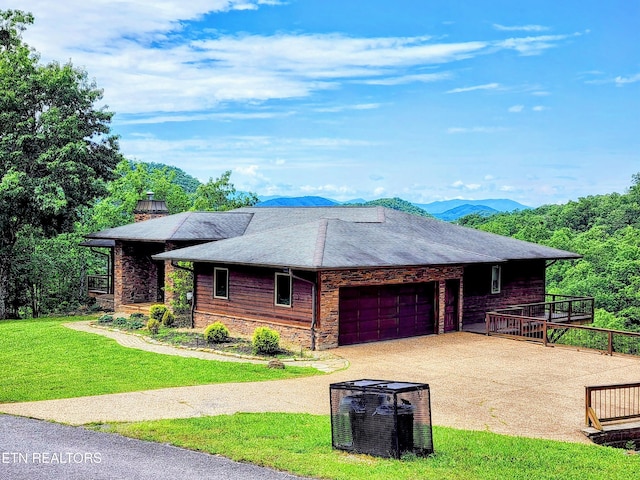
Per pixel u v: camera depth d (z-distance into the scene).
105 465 10.36
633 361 21.23
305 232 26.08
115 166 38.53
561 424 14.21
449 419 14.32
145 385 16.97
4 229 35.09
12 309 39.00
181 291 29.06
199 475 9.95
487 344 24.20
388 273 24.44
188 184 93.44
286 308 23.95
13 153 32.47
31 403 14.92
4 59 34.62
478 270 30.17
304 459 10.82
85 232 43.06
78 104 36.22
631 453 12.48
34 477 9.74
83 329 27.14
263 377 18.12
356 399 11.44
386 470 10.38
